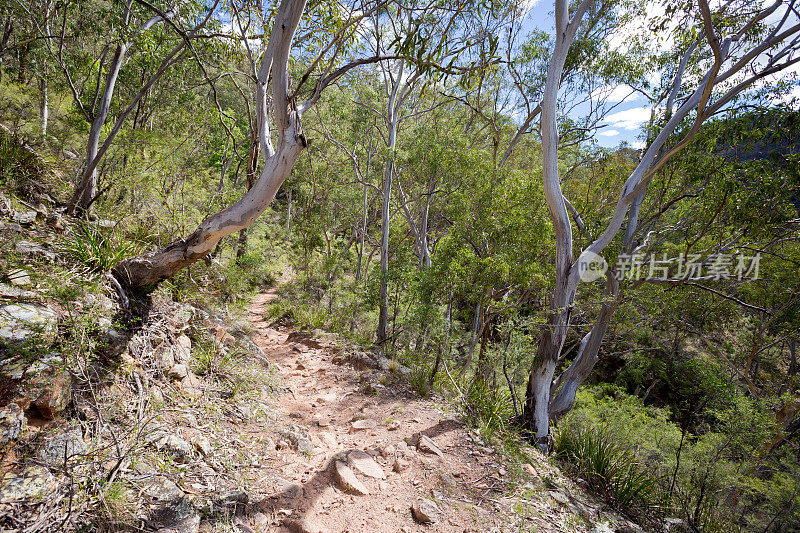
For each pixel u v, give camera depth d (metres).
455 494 3.44
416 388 5.77
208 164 16.06
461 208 8.34
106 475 2.37
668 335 15.00
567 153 12.88
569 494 4.02
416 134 13.39
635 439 8.00
